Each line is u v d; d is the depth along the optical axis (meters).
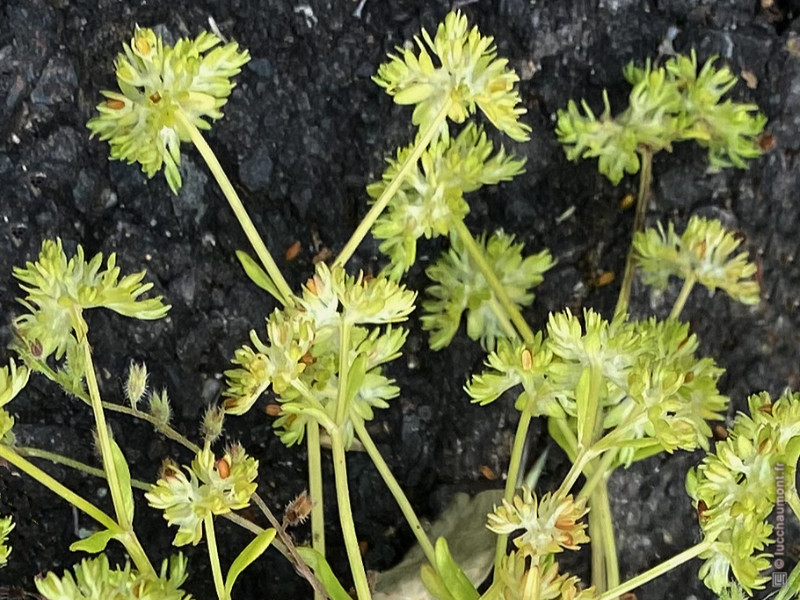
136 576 0.10
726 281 0.12
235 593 0.12
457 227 0.12
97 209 0.12
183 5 0.12
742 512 0.10
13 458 0.10
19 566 0.12
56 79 0.12
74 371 0.11
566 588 0.10
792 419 0.10
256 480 0.12
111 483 0.10
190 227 0.12
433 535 0.12
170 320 0.12
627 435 0.11
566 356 0.10
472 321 0.12
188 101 0.10
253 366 0.10
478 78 0.11
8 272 0.12
